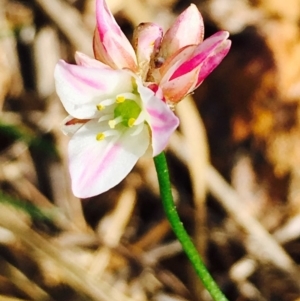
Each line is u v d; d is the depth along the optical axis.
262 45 0.10
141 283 0.09
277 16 0.11
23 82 0.10
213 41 0.05
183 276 0.09
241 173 0.10
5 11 0.10
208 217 0.09
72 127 0.05
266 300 0.09
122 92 0.05
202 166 0.09
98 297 0.08
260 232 0.09
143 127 0.05
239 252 0.09
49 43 0.10
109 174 0.05
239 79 0.10
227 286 0.09
